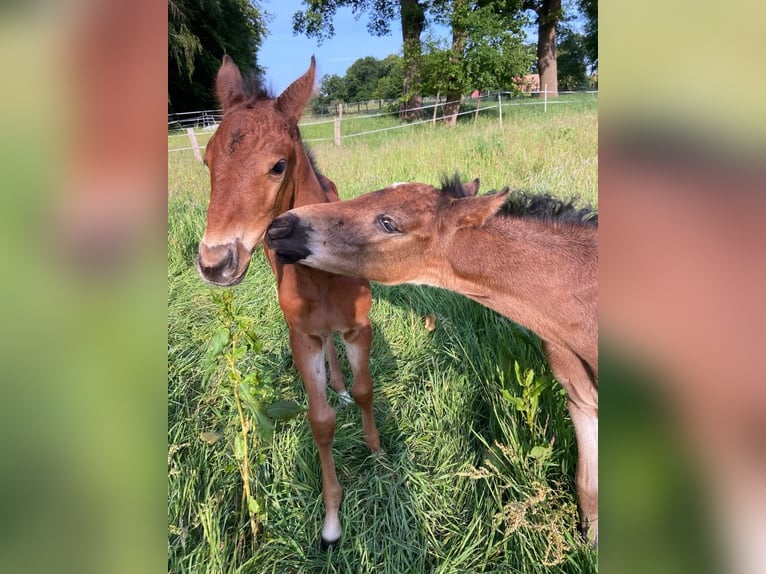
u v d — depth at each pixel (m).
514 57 13.54
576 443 2.59
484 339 3.40
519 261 2.01
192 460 2.66
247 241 2.13
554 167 5.90
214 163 2.17
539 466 2.45
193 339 3.71
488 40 13.54
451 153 7.10
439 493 2.64
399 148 7.93
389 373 3.48
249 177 2.10
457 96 13.91
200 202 6.27
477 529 2.41
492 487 2.56
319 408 2.41
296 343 2.45
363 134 10.53
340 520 2.53
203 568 2.25
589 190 5.04
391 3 15.45
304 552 2.43
